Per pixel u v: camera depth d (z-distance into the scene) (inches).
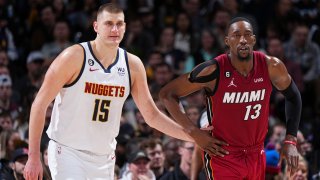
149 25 792.3
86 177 358.9
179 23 781.9
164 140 590.2
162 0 826.8
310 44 766.5
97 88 356.2
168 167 534.6
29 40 745.6
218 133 370.3
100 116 358.3
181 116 370.9
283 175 469.1
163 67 682.8
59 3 772.0
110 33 352.5
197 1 807.7
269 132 589.3
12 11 775.1
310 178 526.6
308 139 581.9
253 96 366.9
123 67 361.1
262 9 813.9
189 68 738.2
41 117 347.9
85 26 753.0
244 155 370.9
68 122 357.1
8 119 552.1
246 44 360.5
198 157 439.8
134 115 657.0
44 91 349.1
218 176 372.8
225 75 365.1
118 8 355.3
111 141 365.4
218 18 786.2
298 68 732.7
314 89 732.7
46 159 467.2
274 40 741.3
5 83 631.8
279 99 671.8
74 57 352.5
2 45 730.8
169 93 373.4
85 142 358.3
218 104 367.2
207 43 751.1
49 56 702.5
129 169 484.1
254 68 366.9
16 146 500.4
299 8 830.5
